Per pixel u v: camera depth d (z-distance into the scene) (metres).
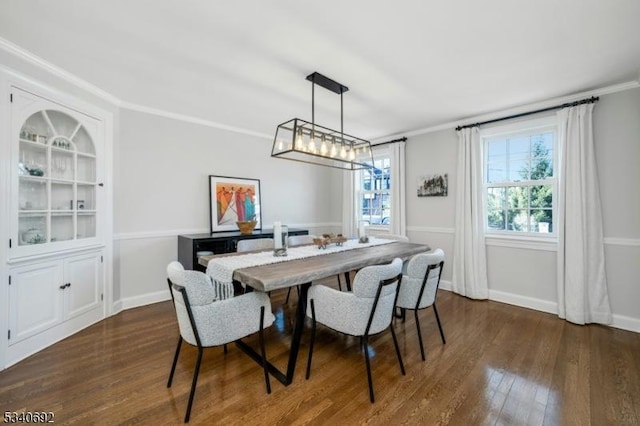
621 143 2.72
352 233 5.08
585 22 1.80
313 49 2.12
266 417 1.57
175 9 1.69
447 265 3.98
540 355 2.23
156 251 3.44
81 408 1.62
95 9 1.68
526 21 1.79
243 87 2.77
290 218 4.89
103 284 2.90
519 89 2.82
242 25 1.84
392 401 1.70
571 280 2.87
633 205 2.67
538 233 3.30
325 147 2.62
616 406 1.66
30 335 2.20
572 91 2.87
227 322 1.72
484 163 3.71
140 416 1.56
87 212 2.73
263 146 4.50
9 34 1.92
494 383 1.88
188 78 2.58
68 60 2.27
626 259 2.71
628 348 2.33
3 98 2.01
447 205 3.96
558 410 1.63
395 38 1.97
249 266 2.05
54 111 2.44
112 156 3.00
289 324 2.85
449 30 1.89
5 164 2.03
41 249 2.28
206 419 1.55
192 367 2.05
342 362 2.14
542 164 3.30
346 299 1.81
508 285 3.46
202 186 3.83
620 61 2.29
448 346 2.38
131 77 2.56
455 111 3.45
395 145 4.43
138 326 2.73
